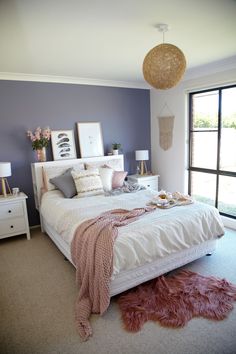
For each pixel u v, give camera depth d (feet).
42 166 12.12
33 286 7.86
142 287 7.48
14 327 6.16
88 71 11.82
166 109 15.03
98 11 5.97
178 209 8.76
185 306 6.63
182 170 14.53
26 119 12.19
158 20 6.59
